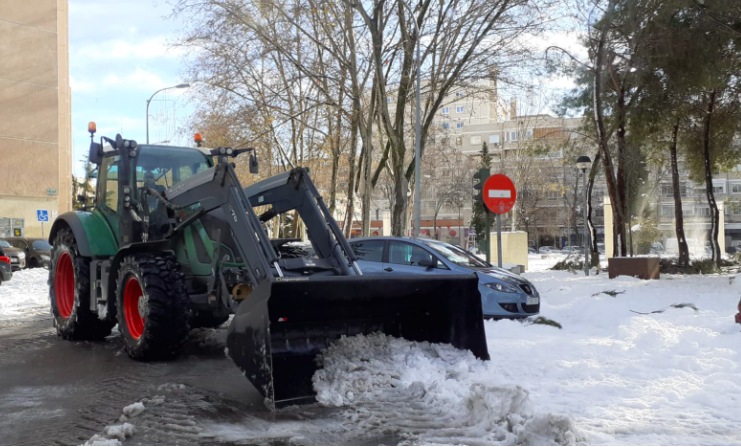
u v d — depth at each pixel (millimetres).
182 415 5086
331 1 19125
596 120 20281
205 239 7727
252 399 5566
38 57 40250
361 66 20812
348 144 28750
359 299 5676
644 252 32625
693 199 64938
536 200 60656
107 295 8164
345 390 5387
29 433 4711
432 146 41156
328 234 6961
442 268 10766
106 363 7320
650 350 7293
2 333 9852
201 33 20531
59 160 43375
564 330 9258
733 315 9508
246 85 22219
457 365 5883
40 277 20250
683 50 17500
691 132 22812
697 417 4832
